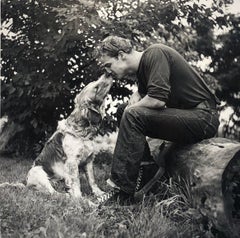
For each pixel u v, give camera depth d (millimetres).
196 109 3170
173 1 6617
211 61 8195
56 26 6375
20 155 7000
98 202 3584
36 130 6742
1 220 2656
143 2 6598
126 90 6859
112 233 2699
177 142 3271
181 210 3105
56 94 6254
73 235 2443
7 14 6453
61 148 4215
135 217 2959
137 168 3041
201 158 3061
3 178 4797
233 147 2924
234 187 2873
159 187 3486
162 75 3045
